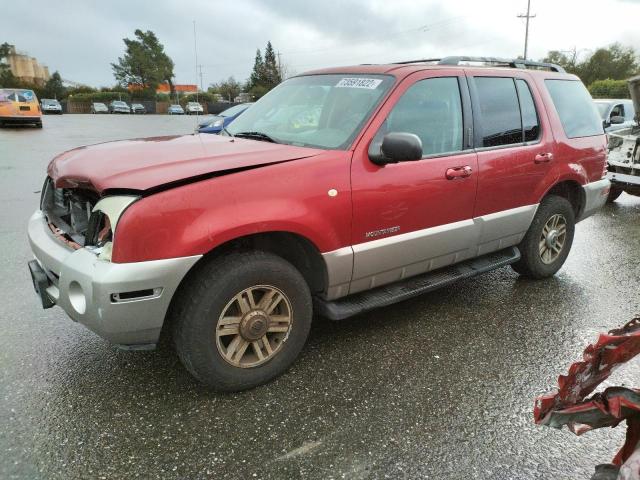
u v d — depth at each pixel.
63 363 3.41
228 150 3.29
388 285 3.80
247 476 2.47
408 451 2.66
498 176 4.14
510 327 4.09
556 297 4.73
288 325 3.20
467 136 3.97
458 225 3.93
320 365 3.45
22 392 3.08
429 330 4.00
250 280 2.94
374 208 3.37
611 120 10.76
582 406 1.76
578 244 6.60
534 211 4.61
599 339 1.71
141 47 93.69
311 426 2.84
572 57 64.94
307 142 3.54
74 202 3.23
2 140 19.34
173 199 2.68
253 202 2.88
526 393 3.21
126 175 2.80
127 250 2.61
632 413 1.71
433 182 3.67
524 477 2.51
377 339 3.83
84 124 33.53
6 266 5.20
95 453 2.60
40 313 4.12
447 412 2.99
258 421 2.87
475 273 4.23
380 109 3.47
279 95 4.30
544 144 4.55
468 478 2.50
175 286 2.71
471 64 4.40
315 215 3.10
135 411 2.93
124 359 3.47
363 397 3.12
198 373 2.94
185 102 74.62
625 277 5.34
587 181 5.05
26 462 2.53
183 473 2.49
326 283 3.33
